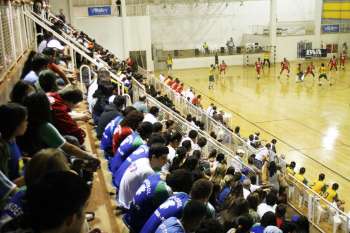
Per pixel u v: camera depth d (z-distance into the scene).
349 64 33.19
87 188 1.63
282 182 10.06
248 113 19.00
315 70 30.09
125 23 28.56
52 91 4.39
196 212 3.02
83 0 28.09
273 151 11.54
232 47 33.72
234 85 25.31
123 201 4.09
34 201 1.52
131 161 4.25
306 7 35.19
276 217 6.21
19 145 3.19
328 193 10.05
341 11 34.81
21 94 3.70
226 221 5.00
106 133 5.36
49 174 1.60
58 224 1.52
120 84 8.44
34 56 5.44
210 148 10.27
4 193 2.26
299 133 16.19
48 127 3.17
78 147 3.55
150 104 10.02
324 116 18.39
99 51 14.68
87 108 7.97
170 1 32.47
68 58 9.76
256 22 34.53
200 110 14.85
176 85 18.61
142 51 29.72
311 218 9.42
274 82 26.14
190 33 33.47
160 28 32.81
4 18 6.07
